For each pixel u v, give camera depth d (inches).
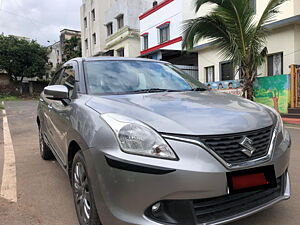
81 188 94.4
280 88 382.9
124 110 85.2
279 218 98.3
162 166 71.2
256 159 79.7
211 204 75.5
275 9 355.3
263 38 354.9
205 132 75.2
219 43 363.6
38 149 221.1
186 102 95.8
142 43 807.1
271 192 88.2
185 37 354.6
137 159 72.4
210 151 74.0
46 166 169.9
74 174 99.0
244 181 76.6
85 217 90.7
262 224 94.3
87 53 1269.7
